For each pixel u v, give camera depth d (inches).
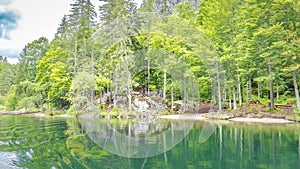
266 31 466.3
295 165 176.7
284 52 440.1
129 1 464.4
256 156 202.7
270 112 489.4
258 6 502.6
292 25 487.2
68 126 381.1
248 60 522.6
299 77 533.0
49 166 177.2
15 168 173.8
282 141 262.2
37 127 408.2
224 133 320.8
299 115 441.7
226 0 574.2
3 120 573.6
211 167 172.9
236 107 540.1
